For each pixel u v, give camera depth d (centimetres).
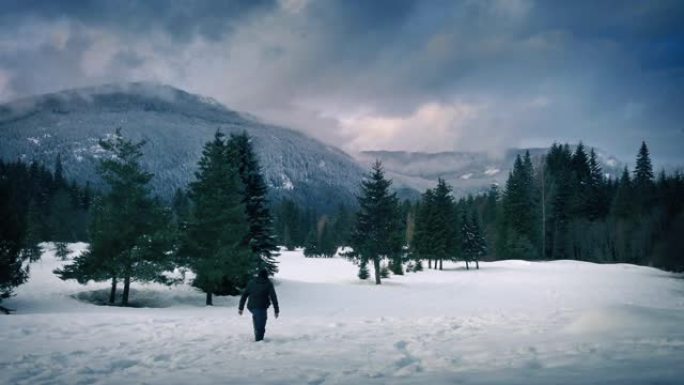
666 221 8038
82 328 1519
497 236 10669
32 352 1099
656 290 4428
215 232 3219
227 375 826
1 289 2462
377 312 2683
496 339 1165
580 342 1017
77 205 11712
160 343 1245
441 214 7812
